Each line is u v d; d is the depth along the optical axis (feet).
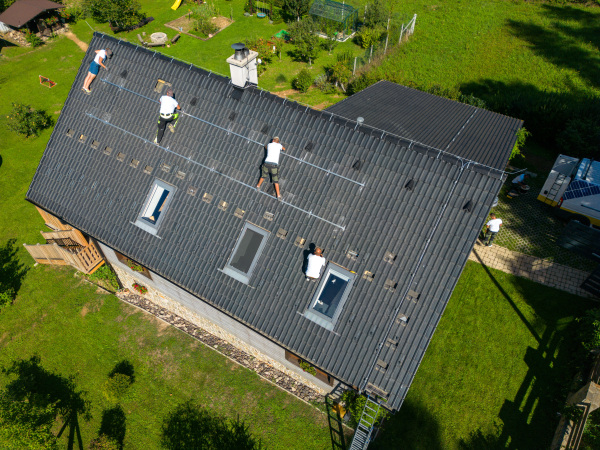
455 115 65.36
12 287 66.39
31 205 79.41
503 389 51.19
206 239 47.19
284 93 101.71
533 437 47.24
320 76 101.81
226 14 134.92
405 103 68.23
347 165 44.01
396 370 38.40
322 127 45.65
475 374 52.65
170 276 47.52
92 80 55.06
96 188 52.70
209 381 55.42
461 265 38.78
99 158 53.31
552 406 49.29
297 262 43.60
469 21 127.13
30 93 104.83
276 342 42.68
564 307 58.18
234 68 47.06
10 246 72.64
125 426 52.01
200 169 48.98
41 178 55.36
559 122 80.48
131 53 54.39
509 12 130.62
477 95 97.40
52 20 124.77
